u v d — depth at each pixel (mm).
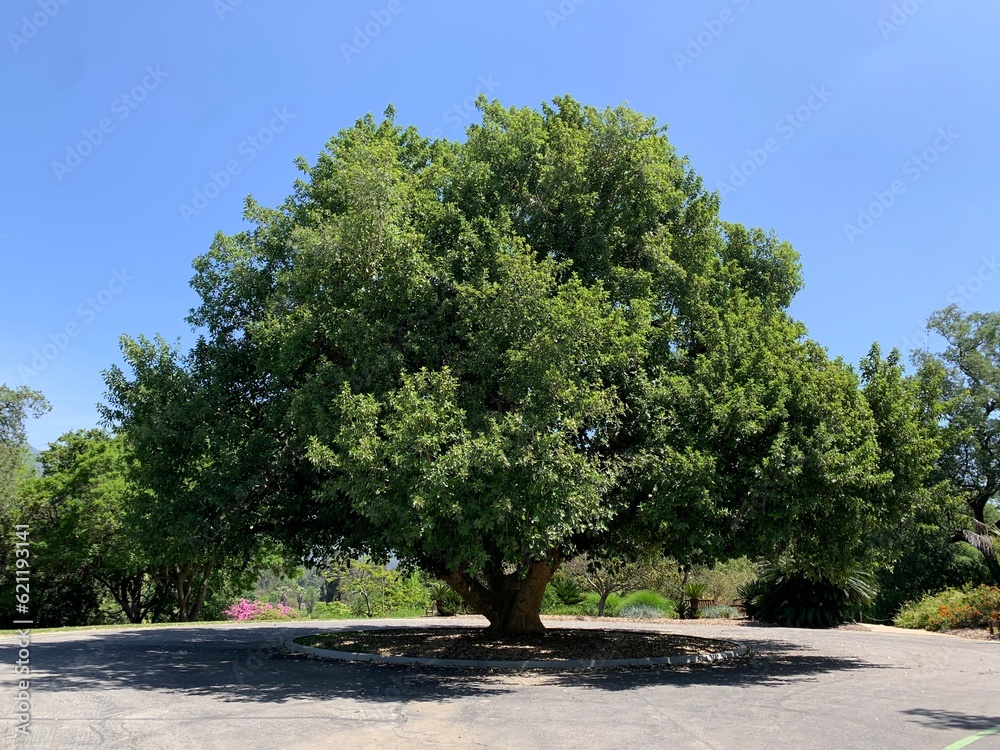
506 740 7316
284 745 7039
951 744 7184
